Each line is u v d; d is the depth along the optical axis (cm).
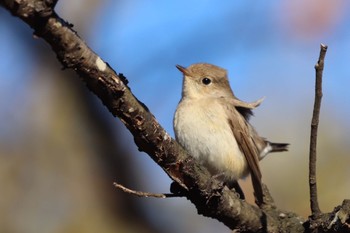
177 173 716
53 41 563
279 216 827
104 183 1191
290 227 809
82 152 1199
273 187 1243
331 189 1252
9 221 1166
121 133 1220
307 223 760
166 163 702
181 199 1241
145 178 1220
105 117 1215
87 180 1189
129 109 636
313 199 737
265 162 1270
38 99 1220
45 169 1200
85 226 1163
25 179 1191
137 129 654
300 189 1234
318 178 1264
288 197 1229
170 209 1230
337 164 1271
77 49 578
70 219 1169
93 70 596
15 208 1186
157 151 684
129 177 1202
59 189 1186
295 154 1286
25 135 1218
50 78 1216
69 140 1202
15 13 529
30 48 1198
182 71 1135
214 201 762
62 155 1199
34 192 1184
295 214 831
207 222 1231
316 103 704
